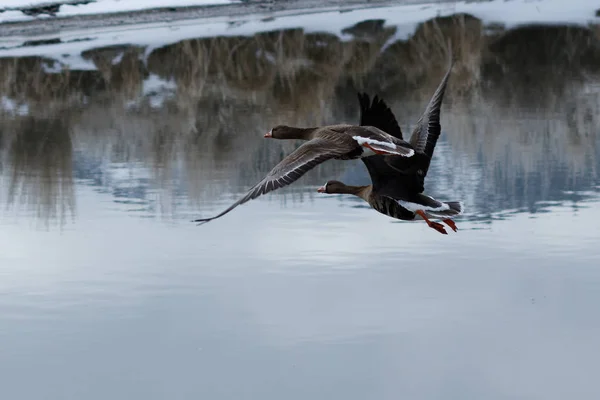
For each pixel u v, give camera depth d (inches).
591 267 583.5
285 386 454.9
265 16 1464.1
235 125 935.0
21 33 1291.8
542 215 677.3
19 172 791.1
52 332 505.4
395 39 1311.5
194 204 709.9
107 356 482.9
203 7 1418.6
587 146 842.2
